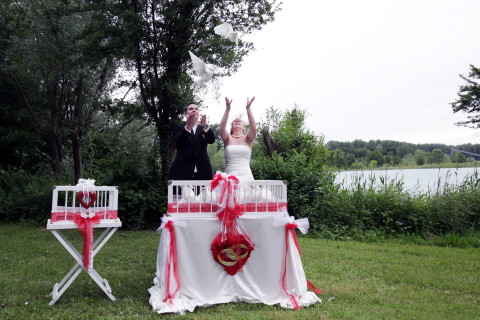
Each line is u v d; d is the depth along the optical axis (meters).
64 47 12.58
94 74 14.61
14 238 7.79
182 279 3.97
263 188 4.31
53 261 5.74
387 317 3.54
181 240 4.01
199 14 10.38
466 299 4.21
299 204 9.12
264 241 4.14
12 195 10.71
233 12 10.71
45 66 12.32
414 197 9.39
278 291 4.12
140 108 11.34
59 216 3.92
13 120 13.39
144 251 6.58
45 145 14.49
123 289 4.36
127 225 9.05
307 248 7.01
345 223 9.06
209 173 5.00
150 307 3.78
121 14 9.58
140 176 9.27
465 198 9.08
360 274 5.21
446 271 5.44
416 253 6.80
